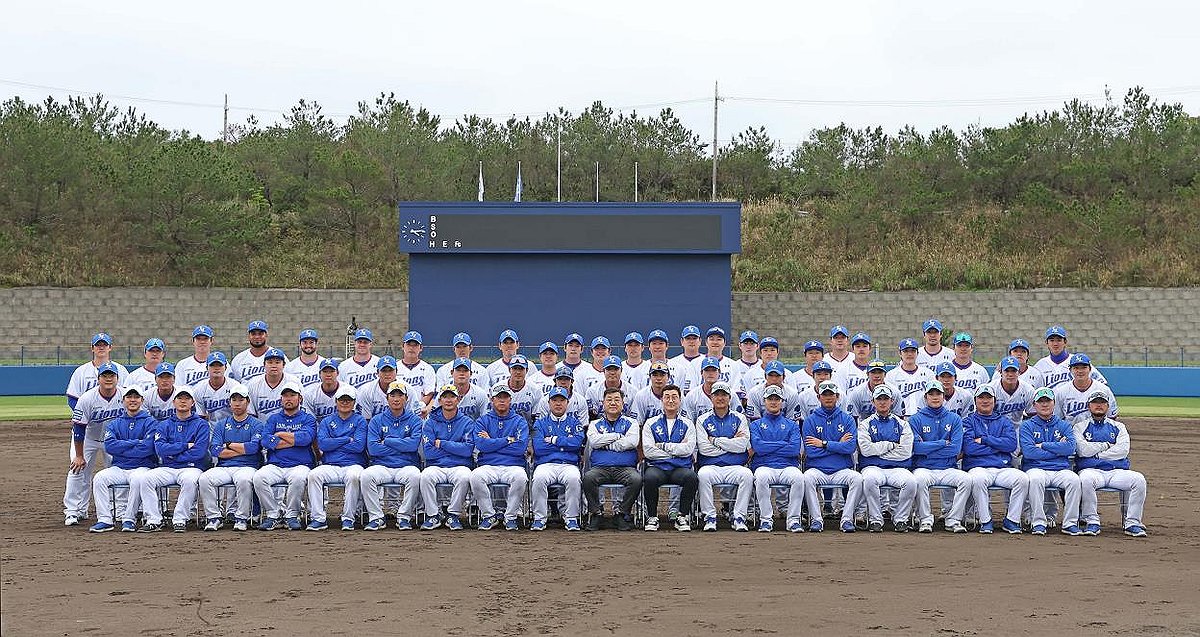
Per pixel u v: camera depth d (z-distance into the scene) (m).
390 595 9.22
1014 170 49.94
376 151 51.00
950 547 11.62
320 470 12.70
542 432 13.20
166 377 13.10
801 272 44.16
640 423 13.49
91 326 39.53
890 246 46.16
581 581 9.80
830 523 13.34
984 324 40.50
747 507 12.79
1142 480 12.46
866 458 12.95
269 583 9.69
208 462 13.03
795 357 40.97
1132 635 8.01
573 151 56.75
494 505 13.35
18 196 43.25
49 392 33.97
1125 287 40.25
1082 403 13.38
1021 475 12.62
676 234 34.81
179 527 12.55
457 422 13.12
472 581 9.78
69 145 44.81
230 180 44.12
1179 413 29.33
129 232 42.72
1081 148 51.50
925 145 53.31
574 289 34.91
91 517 13.56
